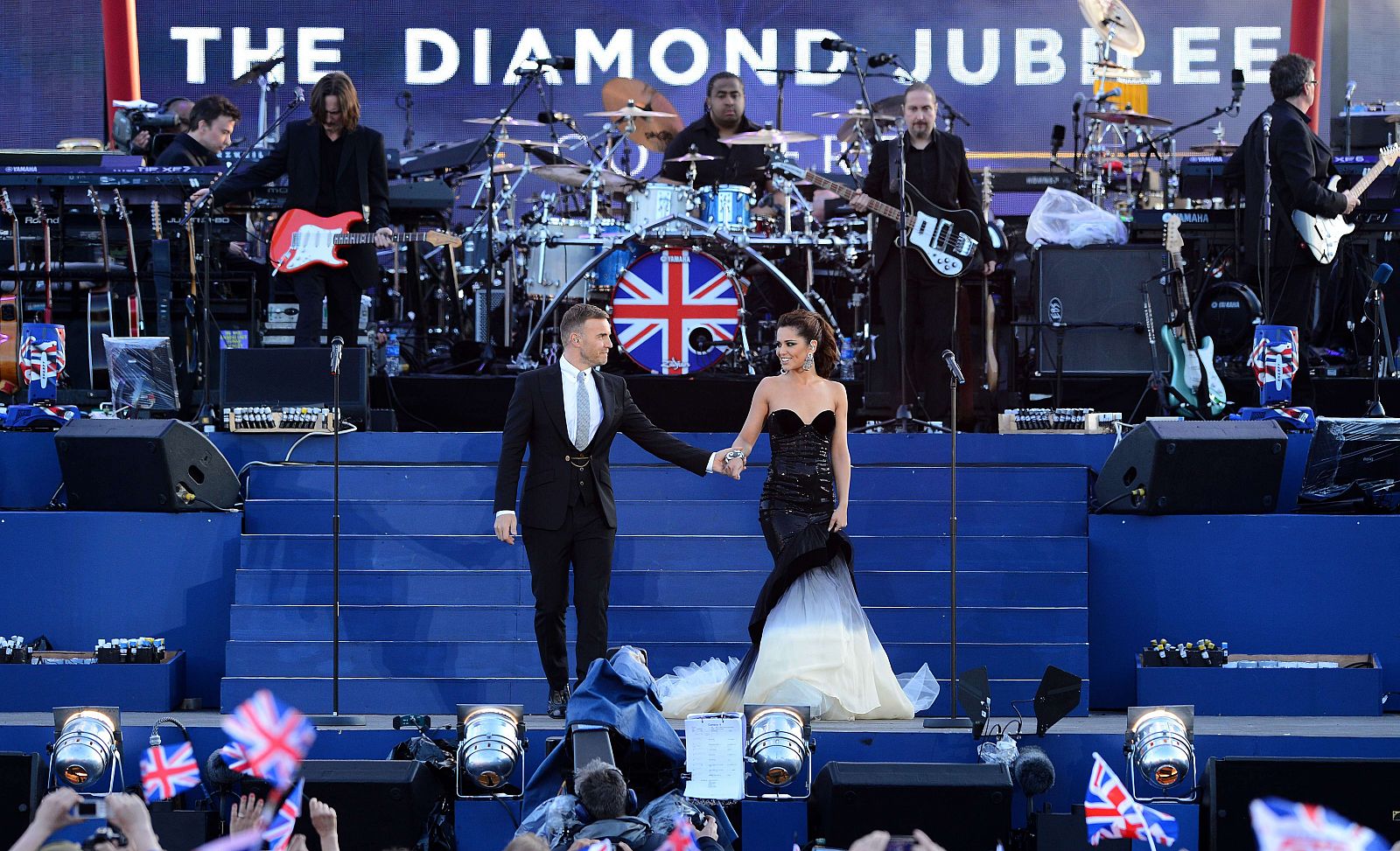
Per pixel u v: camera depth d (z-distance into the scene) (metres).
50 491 31.22
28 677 27.47
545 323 41.22
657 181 41.19
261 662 27.77
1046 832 22.56
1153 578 29.05
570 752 23.02
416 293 42.75
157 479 28.97
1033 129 51.22
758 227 41.59
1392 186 39.91
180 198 38.09
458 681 27.39
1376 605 28.75
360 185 34.94
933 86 51.28
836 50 35.00
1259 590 28.91
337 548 26.02
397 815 22.17
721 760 22.95
